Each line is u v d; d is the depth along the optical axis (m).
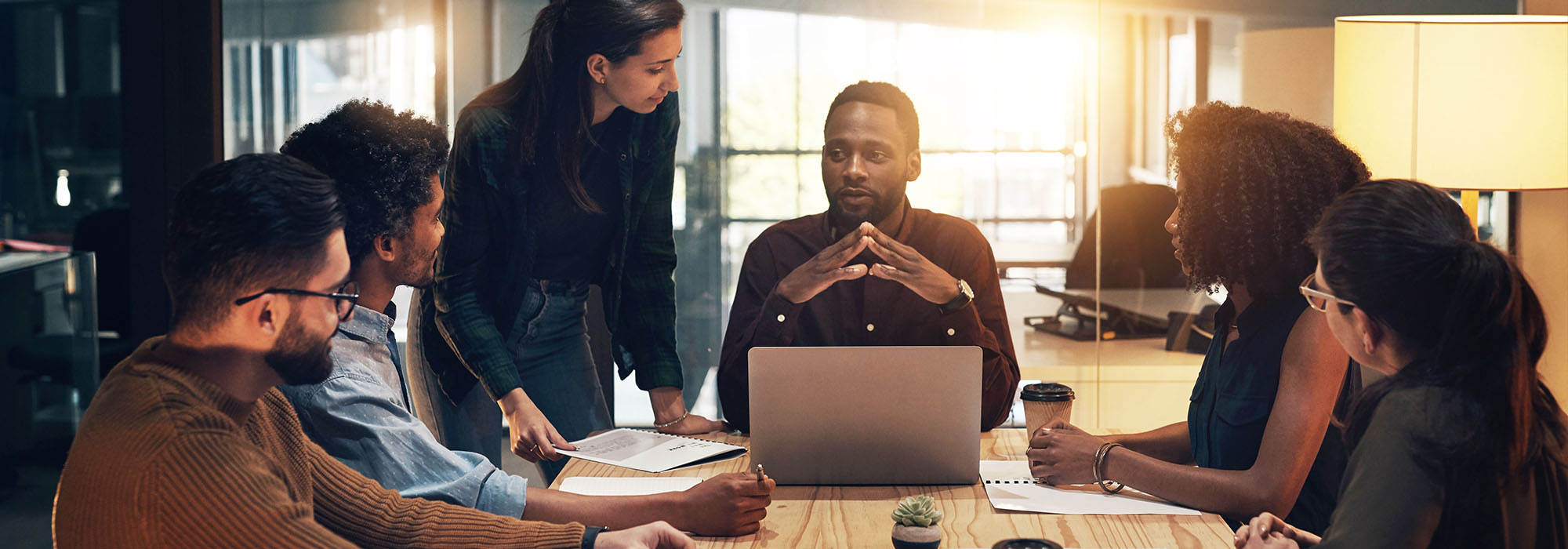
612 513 1.60
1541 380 1.28
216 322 1.12
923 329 2.77
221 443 1.10
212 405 1.14
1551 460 1.27
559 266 2.46
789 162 2.90
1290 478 1.67
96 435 1.07
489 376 2.25
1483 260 1.22
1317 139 1.84
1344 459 1.79
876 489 1.79
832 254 2.80
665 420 2.39
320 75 3.00
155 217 3.06
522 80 2.35
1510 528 1.22
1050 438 1.79
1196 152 1.88
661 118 2.44
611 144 2.40
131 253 3.08
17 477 3.35
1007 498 1.71
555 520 1.61
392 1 2.95
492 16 2.93
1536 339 1.25
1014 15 2.91
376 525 1.45
